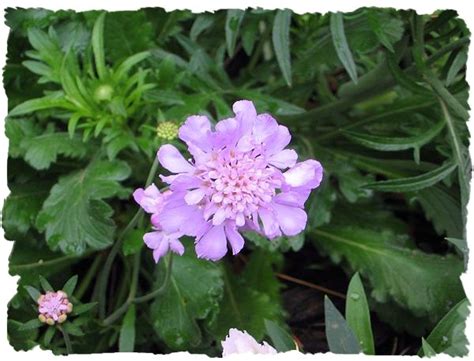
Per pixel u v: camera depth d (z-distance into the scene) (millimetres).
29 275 219
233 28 217
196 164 147
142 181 239
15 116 234
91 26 231
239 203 148
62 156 238
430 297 226
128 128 223
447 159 242
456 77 242
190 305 214
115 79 218
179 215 149
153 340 230
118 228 234
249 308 230
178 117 221
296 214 152
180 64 241
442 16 219
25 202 227
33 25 227
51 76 215
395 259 234
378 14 224
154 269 236
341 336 169
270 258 242
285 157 151
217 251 150
